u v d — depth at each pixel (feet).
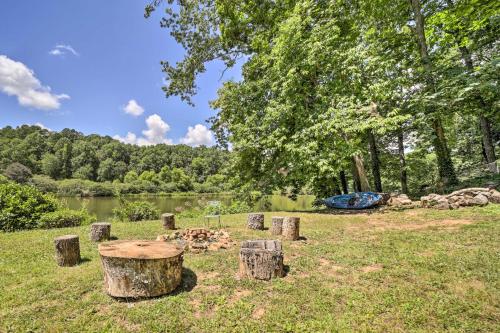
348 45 39.52
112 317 11.43
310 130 37.04
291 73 38.45
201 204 52.49
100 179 240.12
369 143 49.60
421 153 52.06
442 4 42.63
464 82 35.53
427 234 21.13
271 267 14.79
